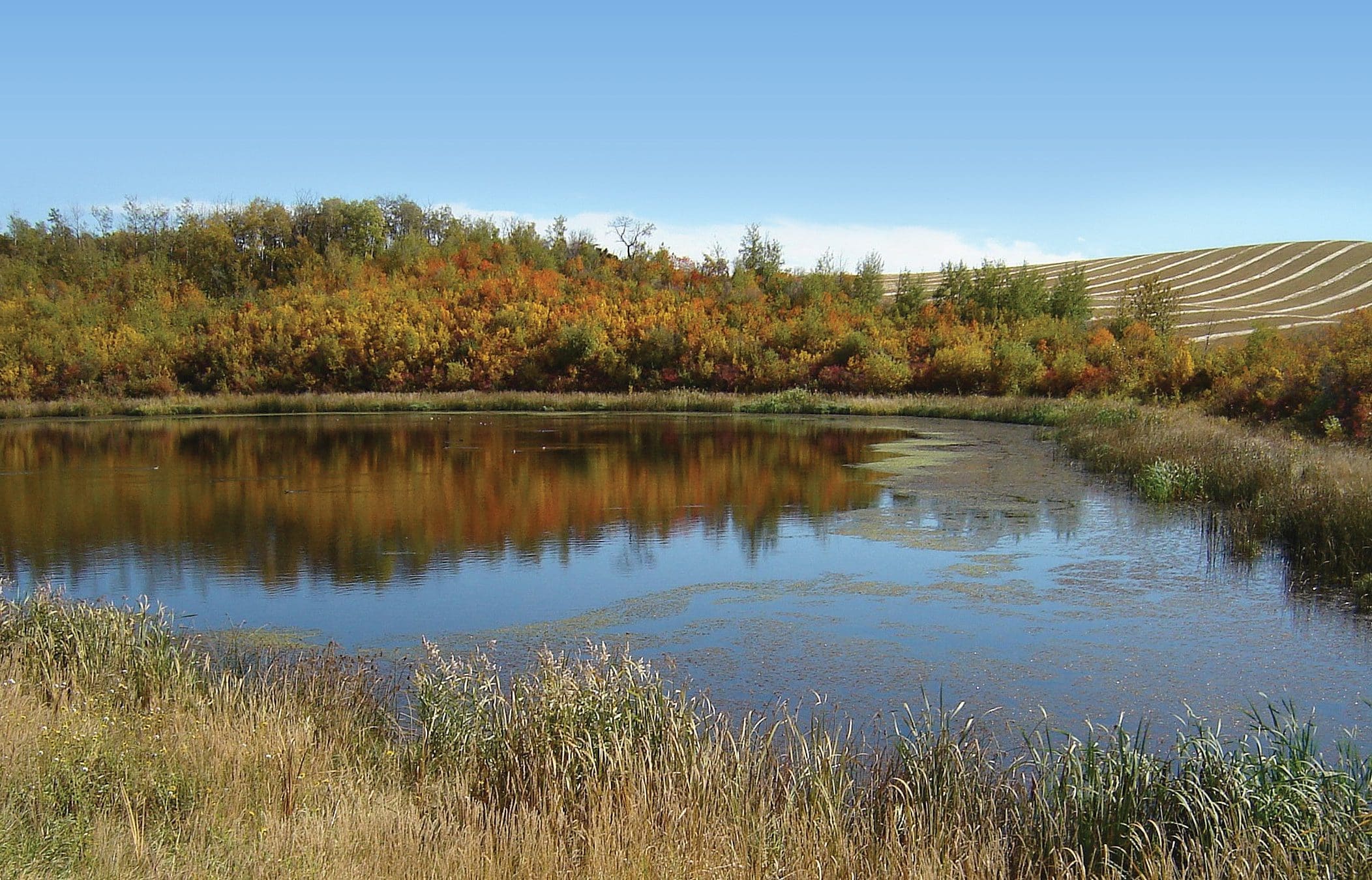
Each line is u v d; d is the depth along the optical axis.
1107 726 7.68
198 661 8.79
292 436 32.31
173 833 4.84
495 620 10.92
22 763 5.49
